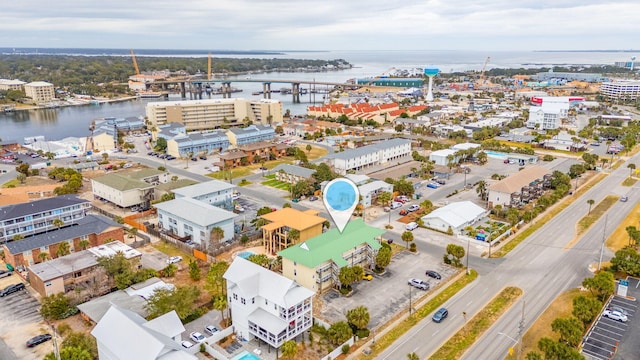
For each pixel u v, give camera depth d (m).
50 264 92.19
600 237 113.81
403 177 159.62
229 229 114.12
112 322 65.62
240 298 74.19
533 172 149.75
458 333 75.00
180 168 187.12
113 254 97.50
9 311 82.69
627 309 81.12
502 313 80.56
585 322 76.94
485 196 143.62
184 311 78.19
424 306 83.44
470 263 100.88
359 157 181.12
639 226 120.00
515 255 104.56
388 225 122.88
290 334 71.56
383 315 80.69
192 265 94.38
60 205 120.44
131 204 137.25
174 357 60.41
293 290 74.50
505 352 69.94
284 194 151.38
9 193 137.88
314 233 108.50
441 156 185.00
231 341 74.44
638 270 90.38
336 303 84.88
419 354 69.75
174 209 117.94
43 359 66.38
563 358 61.91
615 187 156.88
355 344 72.44
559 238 113.88
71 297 84.25
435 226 121.62
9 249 97.38
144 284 89.31
